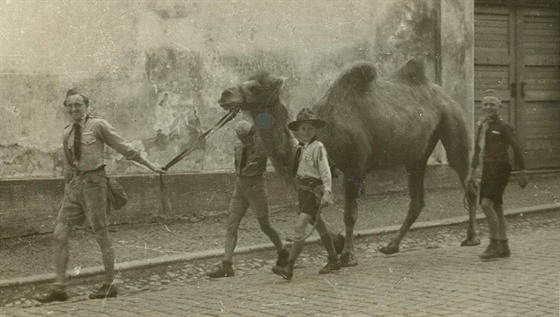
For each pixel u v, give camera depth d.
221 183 12.01
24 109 10.73
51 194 10.63
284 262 8.76
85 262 9.01
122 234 10.56
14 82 10.67
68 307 7.27
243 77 12.45
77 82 11.09
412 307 6.87
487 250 9.23
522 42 15.98
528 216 12.26
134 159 7.74
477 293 7.36
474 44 15.38
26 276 8.31
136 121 11.53
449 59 14.64
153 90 11.67
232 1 12.34
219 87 12.24
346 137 9.10
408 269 8.71
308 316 6.65
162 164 11.75
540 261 8.97
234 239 8.62
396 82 10.06
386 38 13.94
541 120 16.30
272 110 8.55
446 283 7.88
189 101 11.98
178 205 11.62
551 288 7.54
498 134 9.30
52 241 10.26
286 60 12.84
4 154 10.59
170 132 11.82
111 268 7.67
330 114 9.12
